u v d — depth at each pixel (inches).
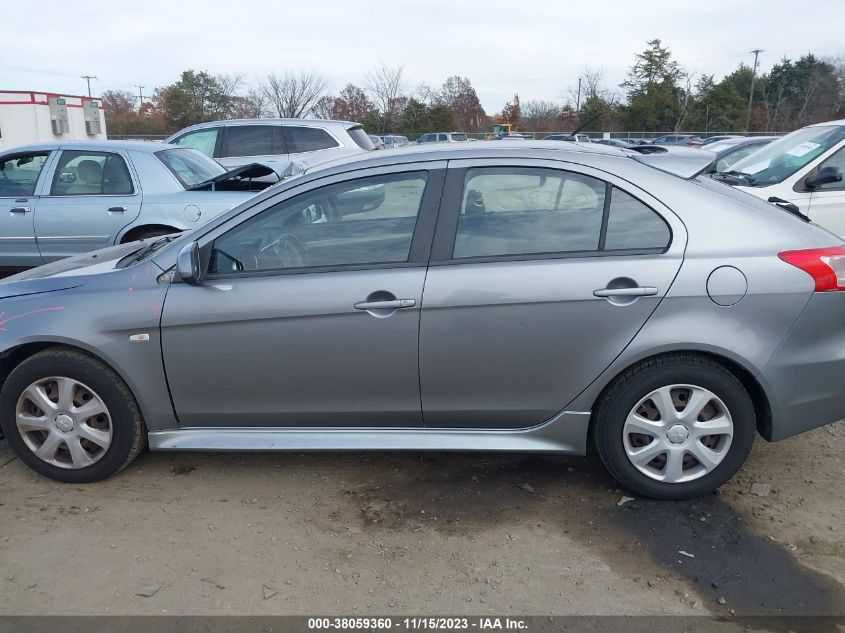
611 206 129.5
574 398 131.6
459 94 2294.5
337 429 139.8
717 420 130.2
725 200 130.0
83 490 141.9
